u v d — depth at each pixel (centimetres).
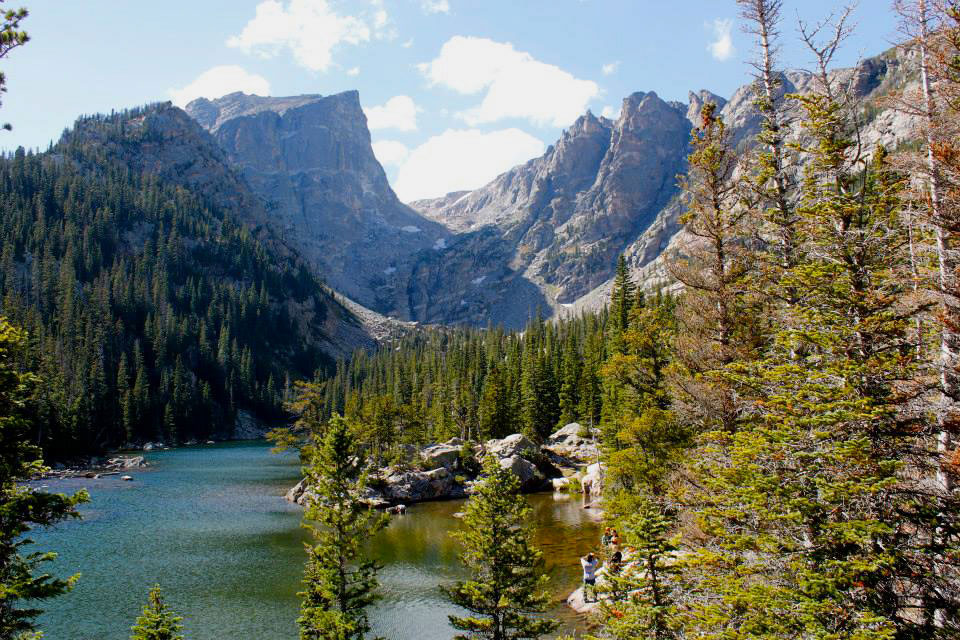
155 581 3875
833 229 1772
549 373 10088
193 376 16225
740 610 1623
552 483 7331
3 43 1433
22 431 1742
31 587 1540
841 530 1418
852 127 1914
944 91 1709
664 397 3344
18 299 14025
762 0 2370
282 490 7488
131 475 8762
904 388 1534
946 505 1432
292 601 3531
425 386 13100
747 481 1691
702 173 2705
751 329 2558
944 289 1609
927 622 1361
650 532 1892
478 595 2345
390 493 6612
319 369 19338
